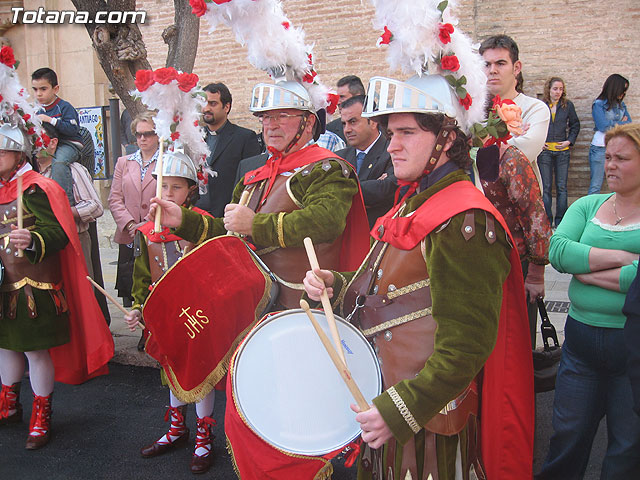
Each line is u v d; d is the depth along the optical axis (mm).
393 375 1830
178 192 3373
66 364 3887
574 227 2758
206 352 2705
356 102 3904
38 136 3744
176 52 5039
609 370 2590
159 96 3312
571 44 8484
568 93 8602
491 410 1929
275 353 2006
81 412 4098
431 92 1743
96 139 7523
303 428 1877
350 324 1985
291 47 2754
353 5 8727
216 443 3605
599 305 2574
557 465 2797
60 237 3602
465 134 1831
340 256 2889
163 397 4332
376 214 3773
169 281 2627
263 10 2654
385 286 1874
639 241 2531
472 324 1650
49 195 3625
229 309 2666
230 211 2514
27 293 3553
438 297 1677
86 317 3779
